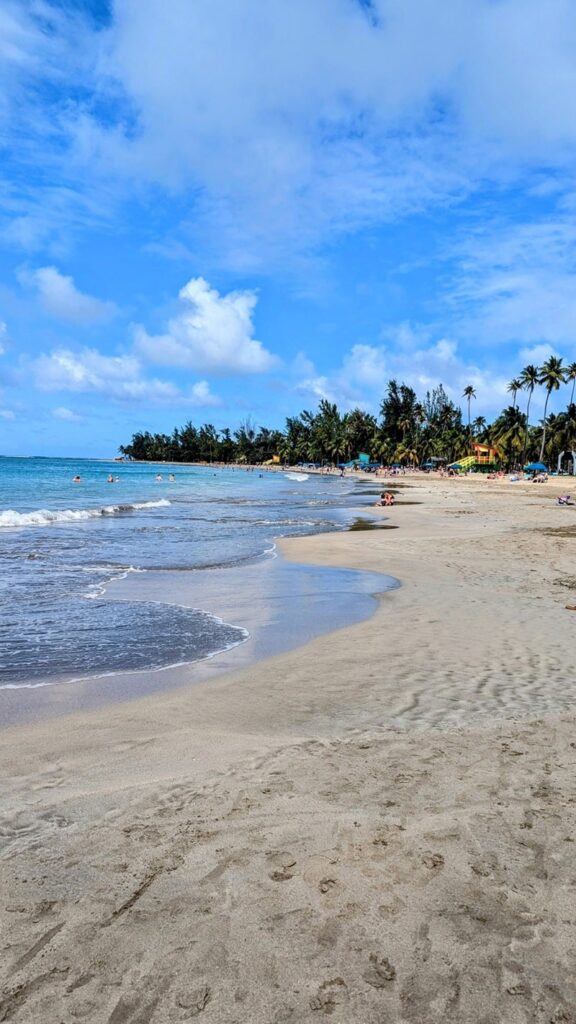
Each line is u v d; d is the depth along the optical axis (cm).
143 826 366
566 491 5738
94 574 1345
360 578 1327
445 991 248
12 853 338
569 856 337
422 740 501
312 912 292
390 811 384
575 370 9600
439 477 10144
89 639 842
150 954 266
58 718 561
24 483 5772
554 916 290
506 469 11331
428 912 292
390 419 14050
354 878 316
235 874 319
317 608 1045
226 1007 241
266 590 1195
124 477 8394
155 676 690
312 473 13050
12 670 706
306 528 2444
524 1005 242
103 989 249
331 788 414
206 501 4269
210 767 451
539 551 1744
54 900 299
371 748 485
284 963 261
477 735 511
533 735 511
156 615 985
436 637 854
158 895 303
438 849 342
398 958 265
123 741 505
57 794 409
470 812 382
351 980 253
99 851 340
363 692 632
